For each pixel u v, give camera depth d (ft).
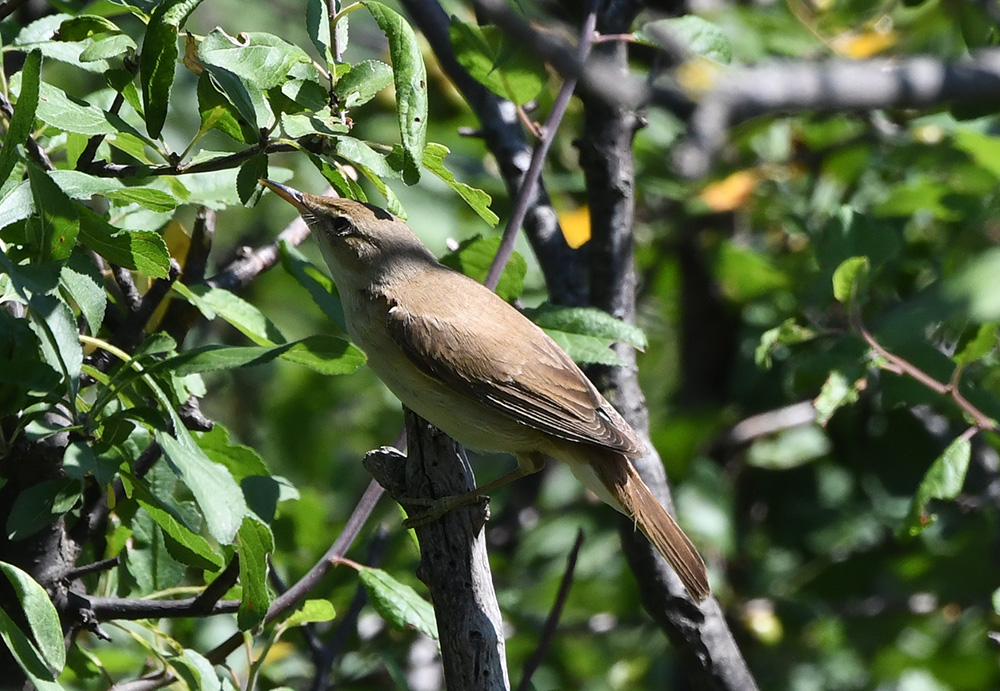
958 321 29.55
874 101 14.90
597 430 27.99
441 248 41.81
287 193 29.68
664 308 45.29
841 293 30.50
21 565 22.39
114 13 27.02
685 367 44.14
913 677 37.63
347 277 29.07
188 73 44.78
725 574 40.63
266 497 24.57
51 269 18.89
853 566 40.37
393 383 28.50
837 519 41.88
